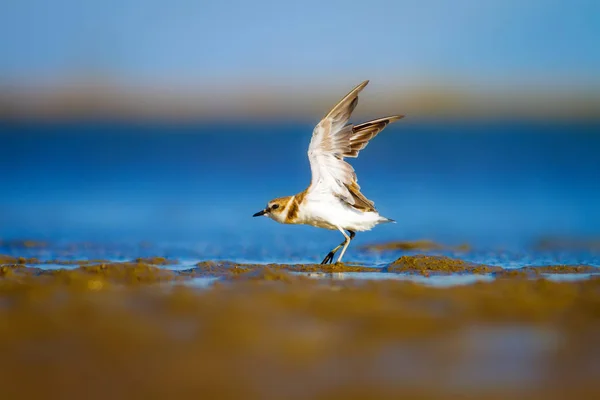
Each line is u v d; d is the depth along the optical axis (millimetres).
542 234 21984
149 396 7234
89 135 66250
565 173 39094
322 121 15078
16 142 60062
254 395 7297
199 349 8484
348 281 12547
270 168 46469
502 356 8391
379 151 51156
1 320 9383
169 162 49438
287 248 19562
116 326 9188
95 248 19328
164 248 19438
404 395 7336
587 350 8602
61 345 8555
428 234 22359
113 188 37250
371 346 8688
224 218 26859
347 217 15969
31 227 24531
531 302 10555
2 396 7172
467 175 39969
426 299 10742
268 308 10102
